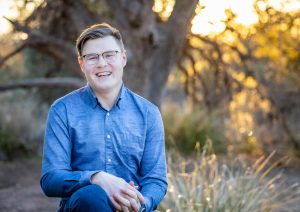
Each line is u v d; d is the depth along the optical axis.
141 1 6.76
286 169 7.12
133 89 6.96
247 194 4.07
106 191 2.32
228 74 8.95
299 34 7.59
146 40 6.84
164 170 2.68
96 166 2.54
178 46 6.89
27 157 8.84
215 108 9.59
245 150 8.93
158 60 6.95
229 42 8.11
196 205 3.89
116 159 2.57
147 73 6.95
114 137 2.57
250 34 6.95
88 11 7.09
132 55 6.91
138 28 6.81
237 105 9.91
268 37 7.51
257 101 9.55
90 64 2.55
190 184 4.32
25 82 7.67
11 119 9.21
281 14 6.75
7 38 7.73
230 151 8.48
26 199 5.56
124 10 6.79
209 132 8.84
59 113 2.55
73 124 2.54
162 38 6.82
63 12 7.33
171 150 6.57
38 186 6.35
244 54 8.46
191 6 6.42
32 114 10.12
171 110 9.71
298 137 8.98
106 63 2.55
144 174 2.66
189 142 8.54
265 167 7.30
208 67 9.43
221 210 3.88
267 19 6.69
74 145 2.56
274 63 8.72
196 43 9.15
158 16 7.50
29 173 7.40
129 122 2.62
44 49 7.39
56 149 2.49
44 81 7.64
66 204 2.38
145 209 2.45
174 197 3.99
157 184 2.61
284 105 8.94
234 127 9.59
